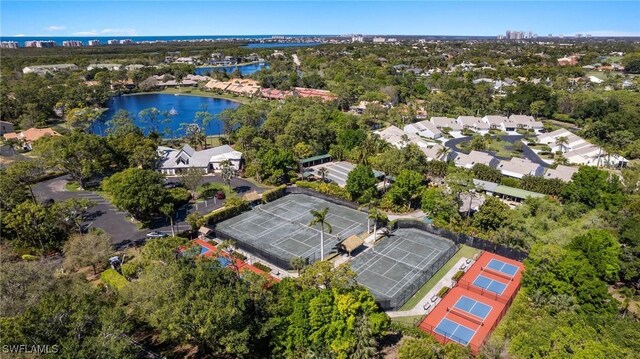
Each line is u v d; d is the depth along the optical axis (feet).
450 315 186.70
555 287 177.06
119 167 380.99
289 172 363.97
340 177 375.45
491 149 484.74
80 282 168.45
